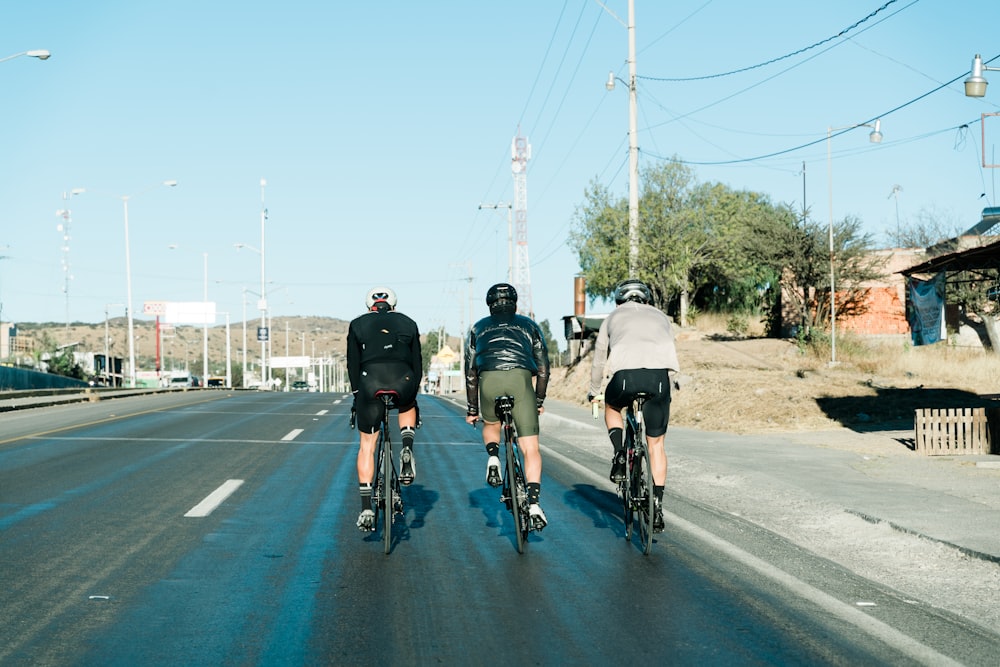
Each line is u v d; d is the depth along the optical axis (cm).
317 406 2991
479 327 789
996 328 3164
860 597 631
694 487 1185
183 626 548
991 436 1493
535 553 765
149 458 1386
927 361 2991
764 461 1393
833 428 1928
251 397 3903
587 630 548
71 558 721
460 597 621
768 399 2297
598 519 933
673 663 489
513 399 757
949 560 739
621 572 699
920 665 491
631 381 763
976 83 1638
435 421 2377
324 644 516
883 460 1403
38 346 9288
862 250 4053
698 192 5309
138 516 903
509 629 549
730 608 599
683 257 4797
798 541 838
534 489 760
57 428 1942
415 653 502
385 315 777
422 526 881
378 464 816
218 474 1216
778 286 4528
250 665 481
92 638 523
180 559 723
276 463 1345
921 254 4294
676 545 802
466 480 1222
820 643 527
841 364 3250
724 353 3616
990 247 1762
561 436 1973
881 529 855
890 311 4272
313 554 750
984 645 527
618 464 820
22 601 597
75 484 1112
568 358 5156
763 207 5512
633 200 3006
